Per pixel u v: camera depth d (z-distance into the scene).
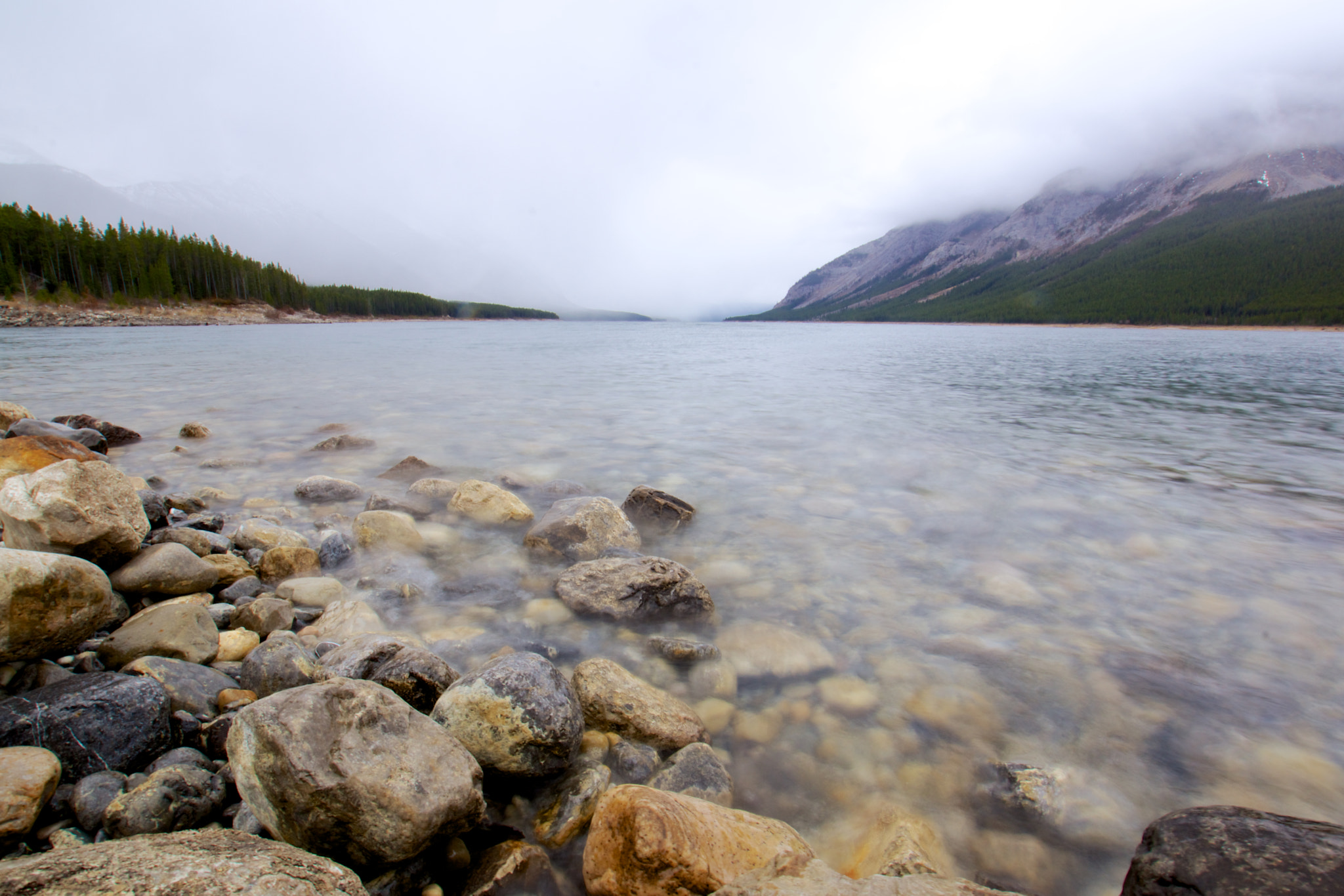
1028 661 4.20
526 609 4.80
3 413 9.76
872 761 3.21
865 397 17.92
